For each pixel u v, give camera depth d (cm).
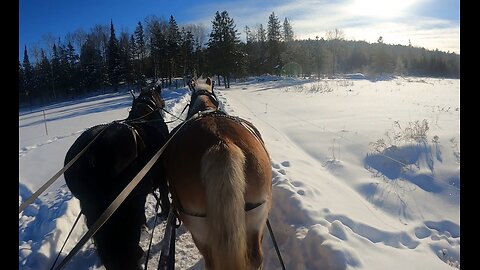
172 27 6894
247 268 310
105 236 371
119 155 391
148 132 450
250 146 337
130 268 373
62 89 7256
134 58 7350
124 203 380
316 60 7712
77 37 8662
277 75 7450
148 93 598
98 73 7075
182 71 6356
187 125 381
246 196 316
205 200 307
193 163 323
